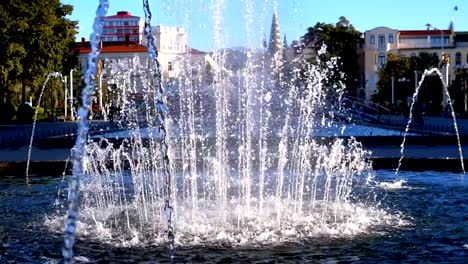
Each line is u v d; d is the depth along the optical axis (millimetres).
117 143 18922
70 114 43562
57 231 7566
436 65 58375
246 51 15750
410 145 19438
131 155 14453
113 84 34406
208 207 9023
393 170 13453
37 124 35750
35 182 12055
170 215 6602
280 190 10258
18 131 28453
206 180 11766
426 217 8242
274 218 8227
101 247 6688
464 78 52156
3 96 38062
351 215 8406
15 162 13289
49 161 13375
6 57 34375
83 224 7906
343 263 5941
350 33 65875
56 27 38281
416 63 58094
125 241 6965
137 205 9281
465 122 35156
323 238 7031
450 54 66188
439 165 13438
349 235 7164
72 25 39344
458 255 6191
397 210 8812
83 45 67125
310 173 12820
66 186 11453
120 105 31766
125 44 69562
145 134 20328
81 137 4719
